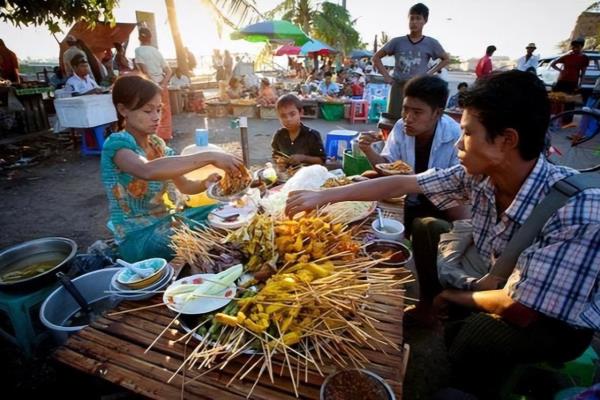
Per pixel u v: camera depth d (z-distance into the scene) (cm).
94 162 673
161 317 137
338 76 1825
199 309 129
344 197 188
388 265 170
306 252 151
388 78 612
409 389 211
